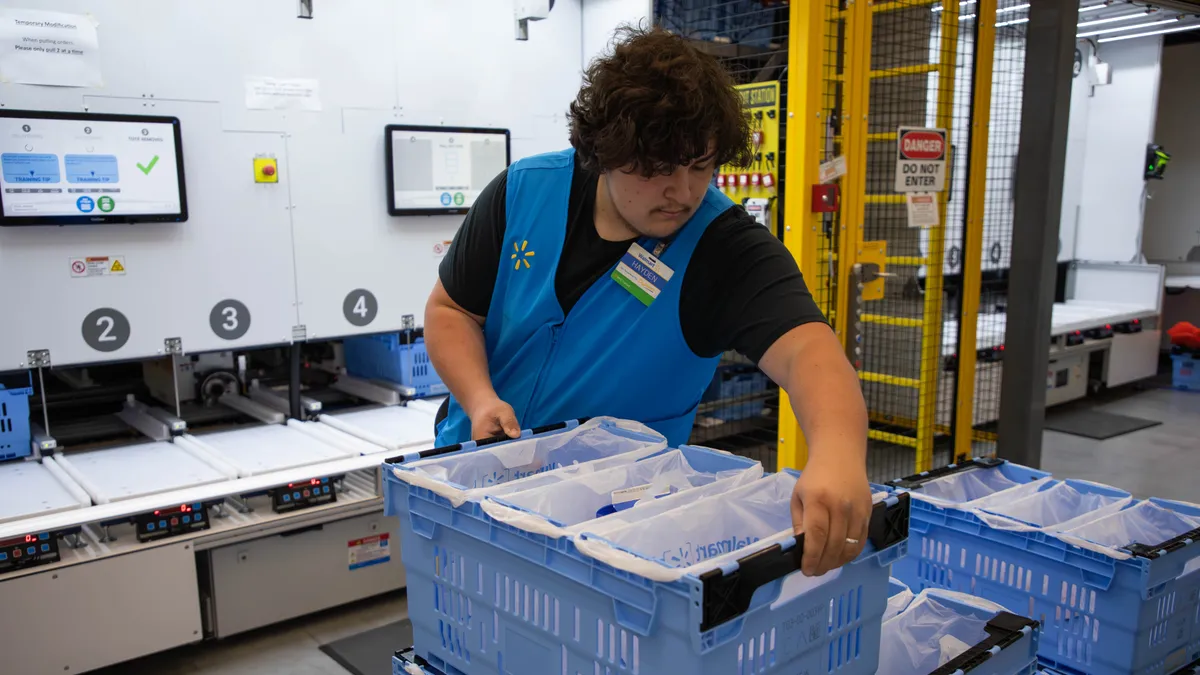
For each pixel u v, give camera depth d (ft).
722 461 4.02
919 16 14.65
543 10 11.39
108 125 8.82
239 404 11.41
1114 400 22.81
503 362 4.86
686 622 2.50
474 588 3.37
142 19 9.06
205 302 9.83
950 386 15.90
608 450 4.42
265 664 9.55
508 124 11.72
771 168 13.00
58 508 8.20
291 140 10.16
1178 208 25.13
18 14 8.37
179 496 8.71
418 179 10.97
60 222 8.66
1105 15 17.83
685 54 3.46
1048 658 5.31
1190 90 24.39
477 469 3.97
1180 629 5.29
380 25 10.57
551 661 3.06
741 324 4.00
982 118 13.16
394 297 11.25
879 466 15.52
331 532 10.12
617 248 4.39
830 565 2.78
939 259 13.26
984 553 5.56
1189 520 5.62
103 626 8.43
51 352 8.96
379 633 10.22
